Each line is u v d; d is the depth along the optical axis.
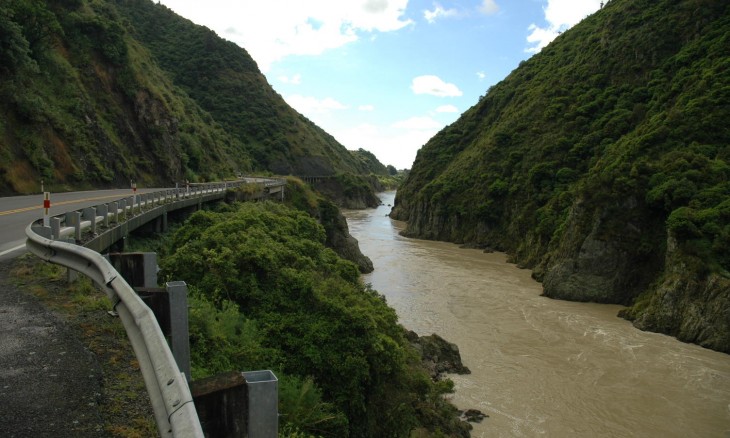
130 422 4.36
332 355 10.46
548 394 20.34
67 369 5.29
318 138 138.00
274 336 10.48
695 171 35.81
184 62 114.44
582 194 40.06
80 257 7.38
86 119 39.38
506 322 29.95
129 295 4.45
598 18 82.25
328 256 19.38
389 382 12.37
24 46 32.53
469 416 18.23
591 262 37.06
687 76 49.91
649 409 19.22
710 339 26.39
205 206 33.84
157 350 3.35
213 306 10.44
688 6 59.69
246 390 3.31
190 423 2.49
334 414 9.21
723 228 30.64
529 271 46.62
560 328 29.17
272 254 12.66
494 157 69.56
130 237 21.42
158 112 51.34
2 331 6.37
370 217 100.56
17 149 29.97
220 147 78.50
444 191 70.50
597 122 58.22
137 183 43.56
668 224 33.06
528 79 88.06
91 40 46.59
